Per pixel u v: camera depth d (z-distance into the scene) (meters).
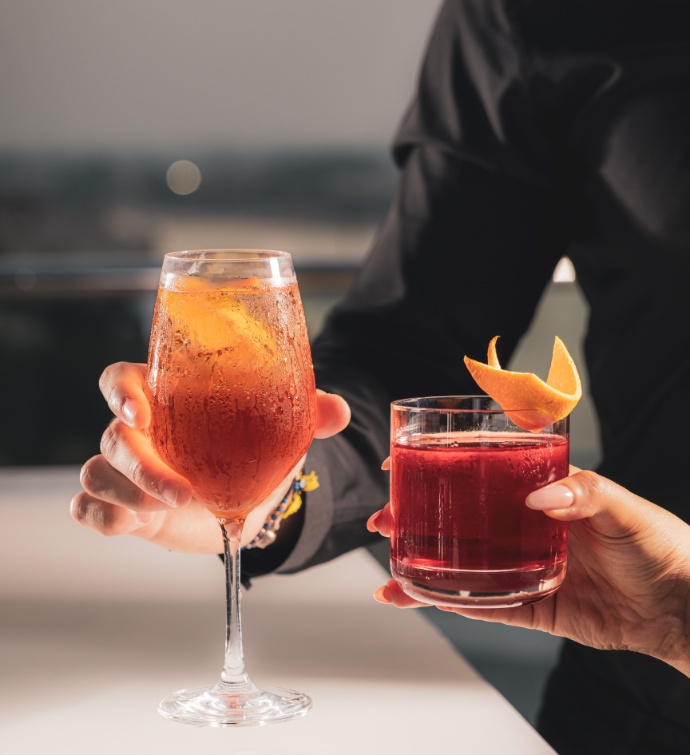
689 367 0.97
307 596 0.96
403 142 1.14
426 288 1.06
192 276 0.72
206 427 0.71
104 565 1.02
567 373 0.73
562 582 0.75
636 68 1.03
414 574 0.70
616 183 1.03
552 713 1.02
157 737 0.72
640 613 0.80
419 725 0.73
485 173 1.07
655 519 0.75
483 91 1.08
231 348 0.71
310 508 0.89
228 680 0.77
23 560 1.04
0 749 0.71
